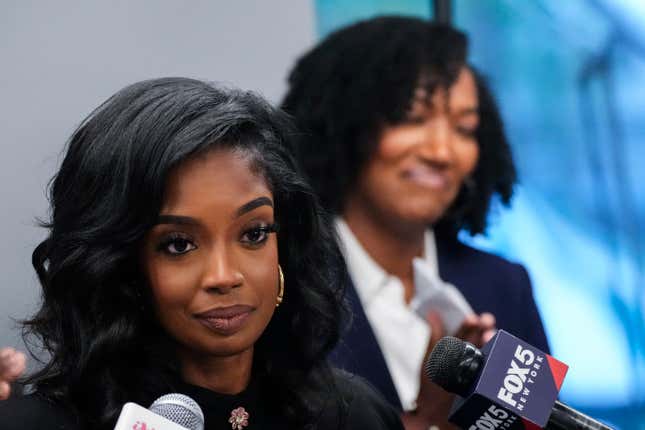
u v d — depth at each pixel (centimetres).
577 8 1317
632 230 1319
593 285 1310
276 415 557
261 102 527
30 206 962
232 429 536
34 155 977
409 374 845
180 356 527
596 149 1319
